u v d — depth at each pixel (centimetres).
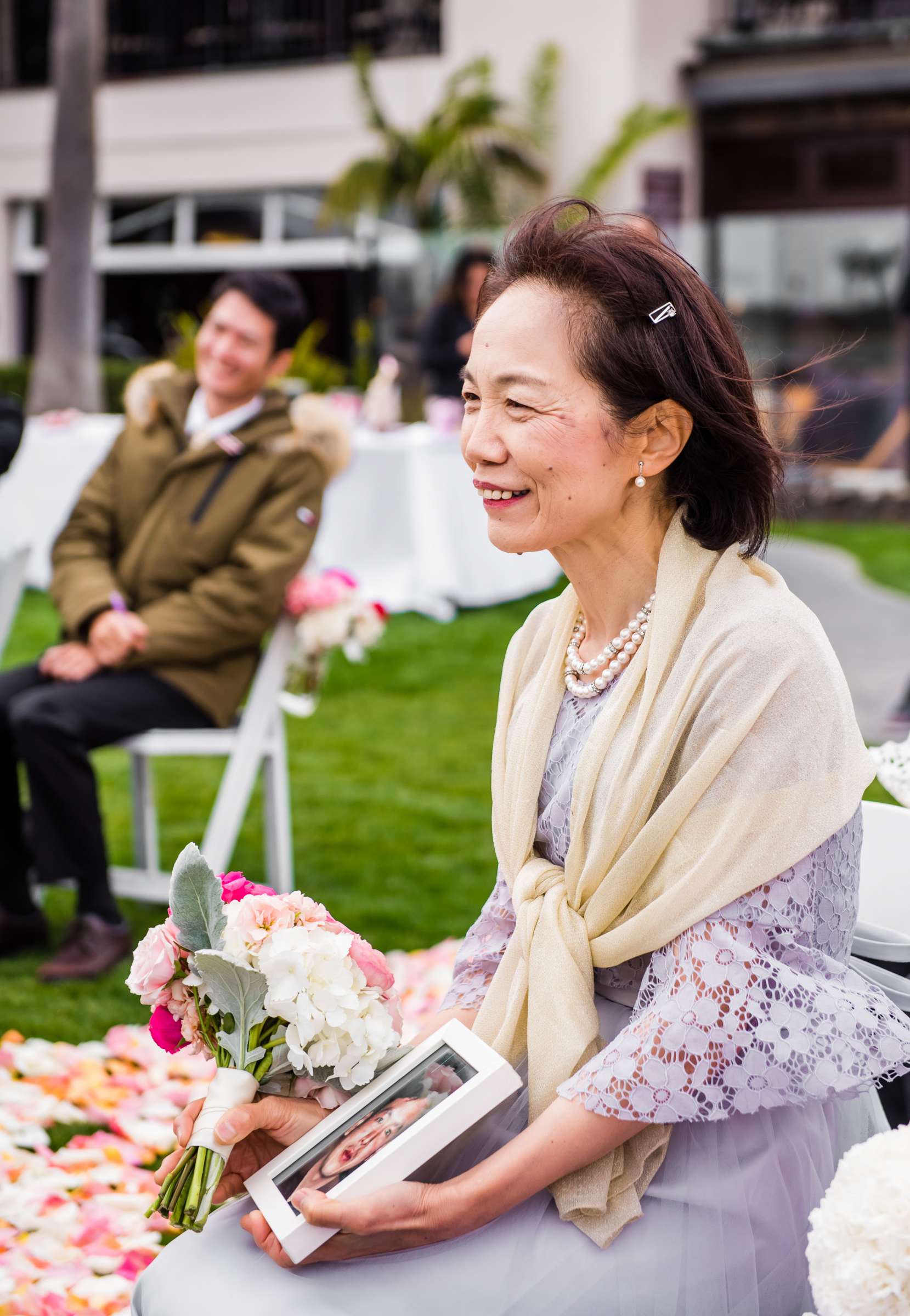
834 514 1059
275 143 1374
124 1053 287
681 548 150
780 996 137
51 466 775
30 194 1509
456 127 1170
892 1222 111
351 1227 134
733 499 150
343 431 364
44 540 777
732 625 143
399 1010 151
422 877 398
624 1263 139
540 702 159
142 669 349
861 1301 111
